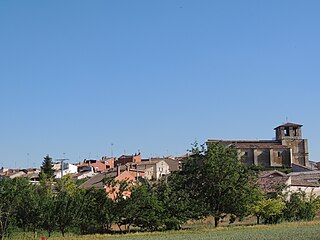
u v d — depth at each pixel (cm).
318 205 7419
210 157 6681
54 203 5897
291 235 4666
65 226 5866
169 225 6181
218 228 5997
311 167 14425
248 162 13575
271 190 8025
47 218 5812
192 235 5141
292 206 7200
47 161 12744
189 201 6419
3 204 5638
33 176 14412
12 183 5794
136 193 6150
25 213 5775
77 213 5897
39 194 6250
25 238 5331
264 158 13725
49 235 5650
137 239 4778
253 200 6719
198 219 6619
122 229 6291
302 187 8744
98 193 6147
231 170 6625
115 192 6369
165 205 6231
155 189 6556
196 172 6725
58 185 8169
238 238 4503
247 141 14200
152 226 6141
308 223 6444
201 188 6725
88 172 15175
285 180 8562
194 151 6888
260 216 7038
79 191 6494
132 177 9919
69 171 15775
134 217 6112
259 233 5038
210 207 6644
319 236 4512
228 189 6594
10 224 5634
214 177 6619
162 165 14775
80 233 5878
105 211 6053
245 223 7088
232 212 6662
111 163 18112
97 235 5469
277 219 6962
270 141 14450
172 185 6725
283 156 13862
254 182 6894
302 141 14500
